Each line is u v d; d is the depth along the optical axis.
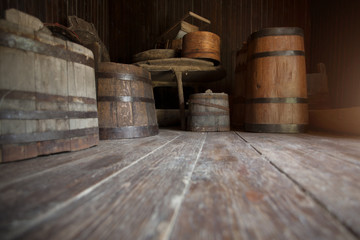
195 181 1.11
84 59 2.16
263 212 0.77
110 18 6.04
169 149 2.06
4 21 1.56
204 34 4.19
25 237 0.62
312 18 6.00
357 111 3.04
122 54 6.20
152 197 0.91
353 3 4.42
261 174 1.23
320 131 3.80
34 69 1.71
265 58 3.59
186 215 0.75
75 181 1.11
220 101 3.79
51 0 3.65
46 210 0.79
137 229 0.67
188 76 4.96
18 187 1.03
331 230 0.66
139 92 3.03
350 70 4.54
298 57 3.50
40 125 1.72
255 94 3.67
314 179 1.12
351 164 1.43
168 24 6.40
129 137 2.86
